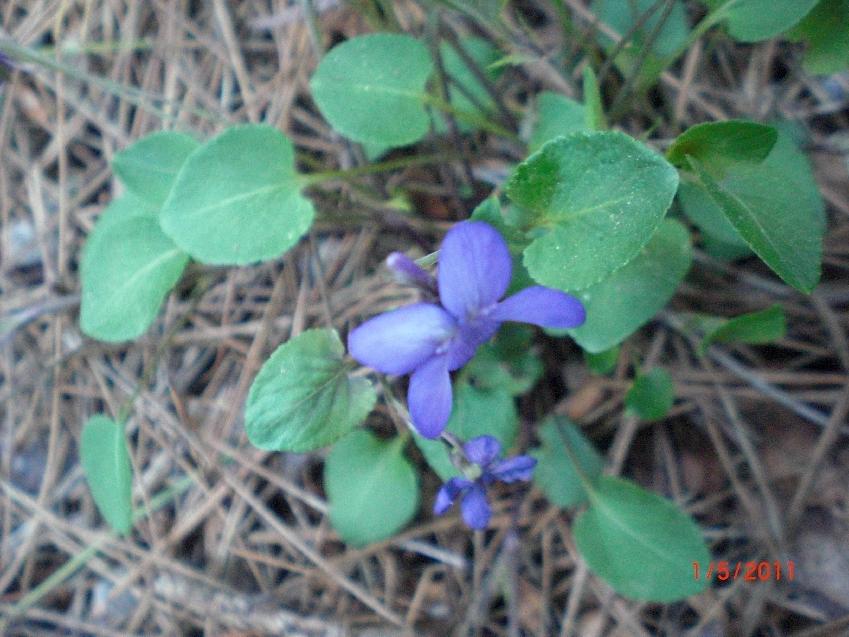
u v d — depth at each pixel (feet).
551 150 0.27
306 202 0.34
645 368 0.40
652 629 0.38
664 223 0.32
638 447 0.41
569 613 0.38
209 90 0.48
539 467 0.38
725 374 0.40
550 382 0.41
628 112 0.41
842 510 0.37
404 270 0.27
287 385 0.31
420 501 0.41
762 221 0.28
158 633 0.41
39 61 0.37
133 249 0.37
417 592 0.40
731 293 0.40
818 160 0.41
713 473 0.40
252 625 0.40
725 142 0.28
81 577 0.43
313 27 0.37
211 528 0.42
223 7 0.47
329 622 0.39
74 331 0.46
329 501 0.40
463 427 0.35
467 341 0.27
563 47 0.39
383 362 0.26
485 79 0.38
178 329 0.43
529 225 0.30
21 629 0.43
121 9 0.49
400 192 0.41
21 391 0.46
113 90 0.39
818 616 0.36
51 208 0.48
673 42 0.38
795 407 0.38
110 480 0.36
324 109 0.35
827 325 0.39
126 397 0.45
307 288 0.43
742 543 0.38
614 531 0.36
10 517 0.45
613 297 0.32
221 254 0.34
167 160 0.37
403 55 0.35
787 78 0.41
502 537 0.39
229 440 0.43
